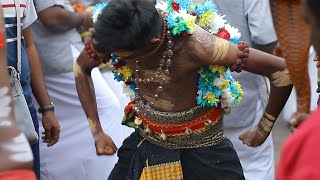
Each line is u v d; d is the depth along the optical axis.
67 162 7.05
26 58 6.02
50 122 6.35
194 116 4.96
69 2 6.97
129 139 5.25
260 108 7.24
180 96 4.90
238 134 7.24
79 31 6.93
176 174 5.00
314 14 2.75
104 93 7.04
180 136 4.99
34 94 6.36
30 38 6.26
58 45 6.78
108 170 7.14
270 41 6.82
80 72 5.29
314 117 2.68
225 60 4.72
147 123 5.05
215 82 4.86
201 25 4.96
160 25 4.62
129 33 4.51
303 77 3.65
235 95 5.06
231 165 5.10
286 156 2.70
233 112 7.13
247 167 7.37
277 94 4.88
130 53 4.69
